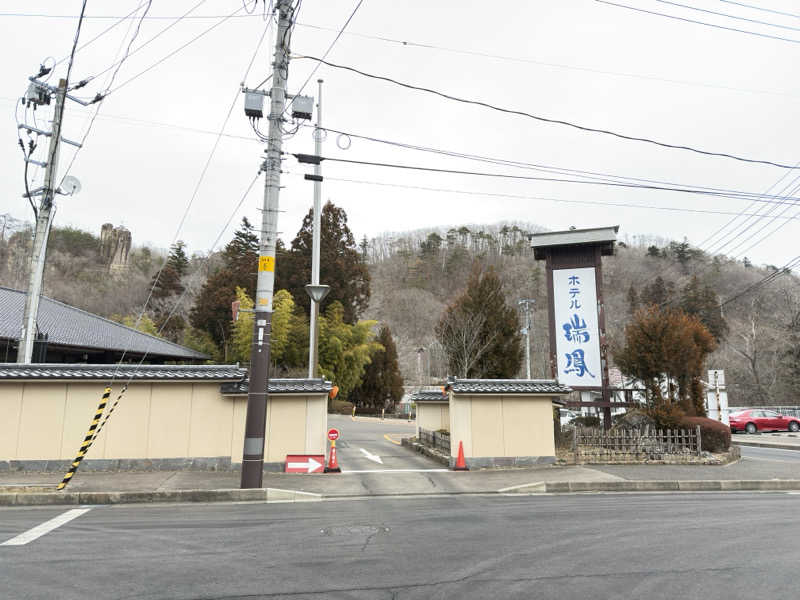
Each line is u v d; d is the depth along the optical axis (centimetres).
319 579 421
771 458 1345
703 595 385
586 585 407
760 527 608
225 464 1026
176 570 444
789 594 387
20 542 537
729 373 3766
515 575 432
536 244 1441
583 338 1392
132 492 800
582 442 1209
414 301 7875
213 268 5431
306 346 3053
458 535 570
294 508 738
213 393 1048
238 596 383
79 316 2039
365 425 2620
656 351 1296
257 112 934
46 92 1214
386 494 847
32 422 988
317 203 1534
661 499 812
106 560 473
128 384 1025
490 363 1720
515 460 1105
